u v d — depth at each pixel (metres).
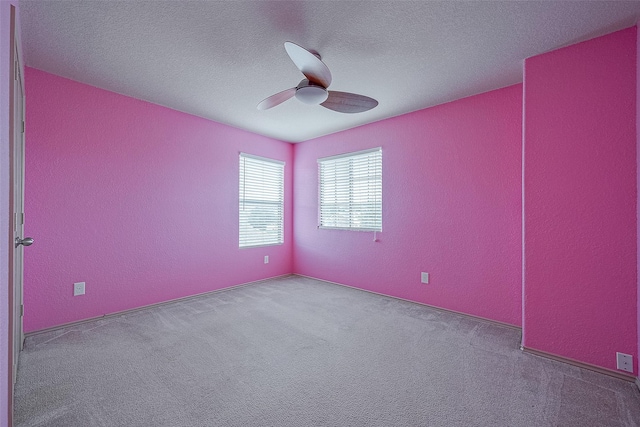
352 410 1.54
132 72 2.48
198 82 2.67
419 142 3.31
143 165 3.10
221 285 3.85
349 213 4.07
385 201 3.63
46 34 1.95
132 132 3.01
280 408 1.55
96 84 2.71
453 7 1.70
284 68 2.41
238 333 2.50
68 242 2.61
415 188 3.35
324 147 4.39
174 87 2.77
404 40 2.02
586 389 1.73
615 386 1.76
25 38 2.00
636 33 1.83
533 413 1.52
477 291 2.88
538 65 2.18
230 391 1.69
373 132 3.77
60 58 2.27
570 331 2.02
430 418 1.49
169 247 3.32
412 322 2.78
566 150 2.05
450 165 3.07
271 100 2.31
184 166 3.45
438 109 3.17
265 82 2.67
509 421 1.47
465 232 2.96
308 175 4.64
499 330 2.60
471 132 2.93
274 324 2.71
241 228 4.14
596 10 1.72
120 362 2.00
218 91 2.86
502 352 2.18
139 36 1.98
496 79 2.59
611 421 1.47
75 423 1.42
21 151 2.07
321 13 1.75
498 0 1.64
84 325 2.63
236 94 2.93
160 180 3.23
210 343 2.30
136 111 3.03
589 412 1.53
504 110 2.73
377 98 2.99
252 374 1.88
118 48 2.13
